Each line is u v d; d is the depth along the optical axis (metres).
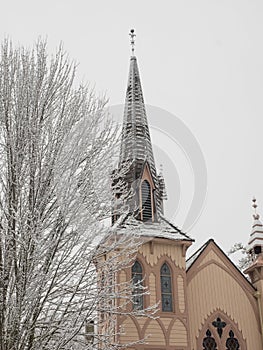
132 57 33.62
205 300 25.73
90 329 14.63
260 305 26.42
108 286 12.42
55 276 11.48
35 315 11.13
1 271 11.26
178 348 23.39
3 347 10.77
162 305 24.14
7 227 11.58
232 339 25.47
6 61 13.34
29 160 12.14
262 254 27.39
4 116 12.62
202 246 27.80
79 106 13.41
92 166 12.60
